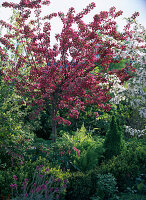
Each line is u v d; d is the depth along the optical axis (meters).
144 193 4.45
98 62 6.51
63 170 5.03
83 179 4.44
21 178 3.95
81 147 6.23
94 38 6.49
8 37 7.17
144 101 5.88
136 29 6.05
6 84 6.06
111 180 4.36
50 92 6.62
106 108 7.01
